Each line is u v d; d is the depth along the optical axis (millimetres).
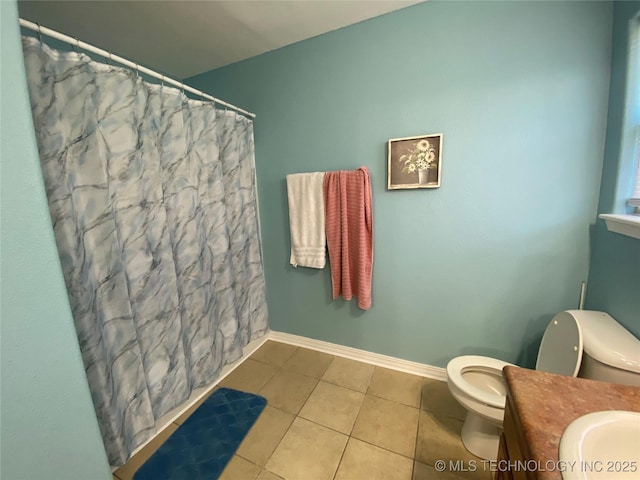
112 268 1142
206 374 1637
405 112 1520
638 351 898
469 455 1236
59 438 578
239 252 1878
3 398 493
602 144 1208
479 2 1299
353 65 1589
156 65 1921
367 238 1692
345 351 2004
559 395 658
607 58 1152
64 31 1483
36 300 531
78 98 1010
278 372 1861
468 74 1368
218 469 1212
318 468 1200
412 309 1737
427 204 1568
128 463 1251
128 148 1168
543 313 1438
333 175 1694
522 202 1378
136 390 1262
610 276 1141
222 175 1708
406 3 1391
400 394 1623
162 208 1324
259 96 1885
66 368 582
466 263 1550
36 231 527
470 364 1330
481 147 1403
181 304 1473
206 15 1404
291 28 1555
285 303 2158
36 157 523
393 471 1177
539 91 1266
